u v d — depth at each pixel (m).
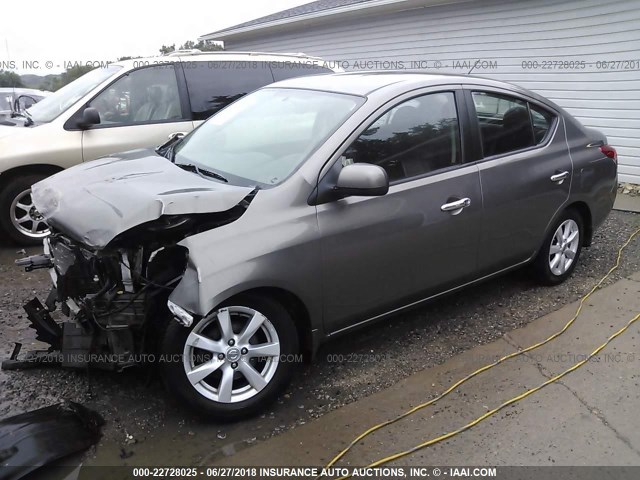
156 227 2.73
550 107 4.47
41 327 3.19
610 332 3.97
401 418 3.04
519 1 9.14
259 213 2.90
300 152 3.22
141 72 5.89
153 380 3.23
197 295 2.62
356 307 3.31
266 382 2.99
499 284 4.77
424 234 3.48
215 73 6.26
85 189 3.05
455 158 3.71
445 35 10.59
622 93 8.09
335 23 13.18
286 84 4.11
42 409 2.90
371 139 3.30
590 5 8.20
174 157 3.76
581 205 4.71
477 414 3.08
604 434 2.94
